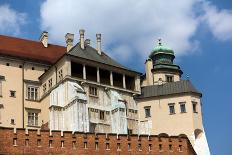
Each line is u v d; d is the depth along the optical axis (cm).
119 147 7469
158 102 9756
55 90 9244
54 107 8950
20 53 9938
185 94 9650
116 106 9306
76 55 9319
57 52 10675
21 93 9556
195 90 9738
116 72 9812
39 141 7150
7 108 9300
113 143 7469
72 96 8881
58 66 9425
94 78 9594
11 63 9662
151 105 9781
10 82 9512
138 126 9700
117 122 9194
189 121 9462
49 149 7150
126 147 7500
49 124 9038
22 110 9438
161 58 11094
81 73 9450
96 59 9638
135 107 9825
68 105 8900
